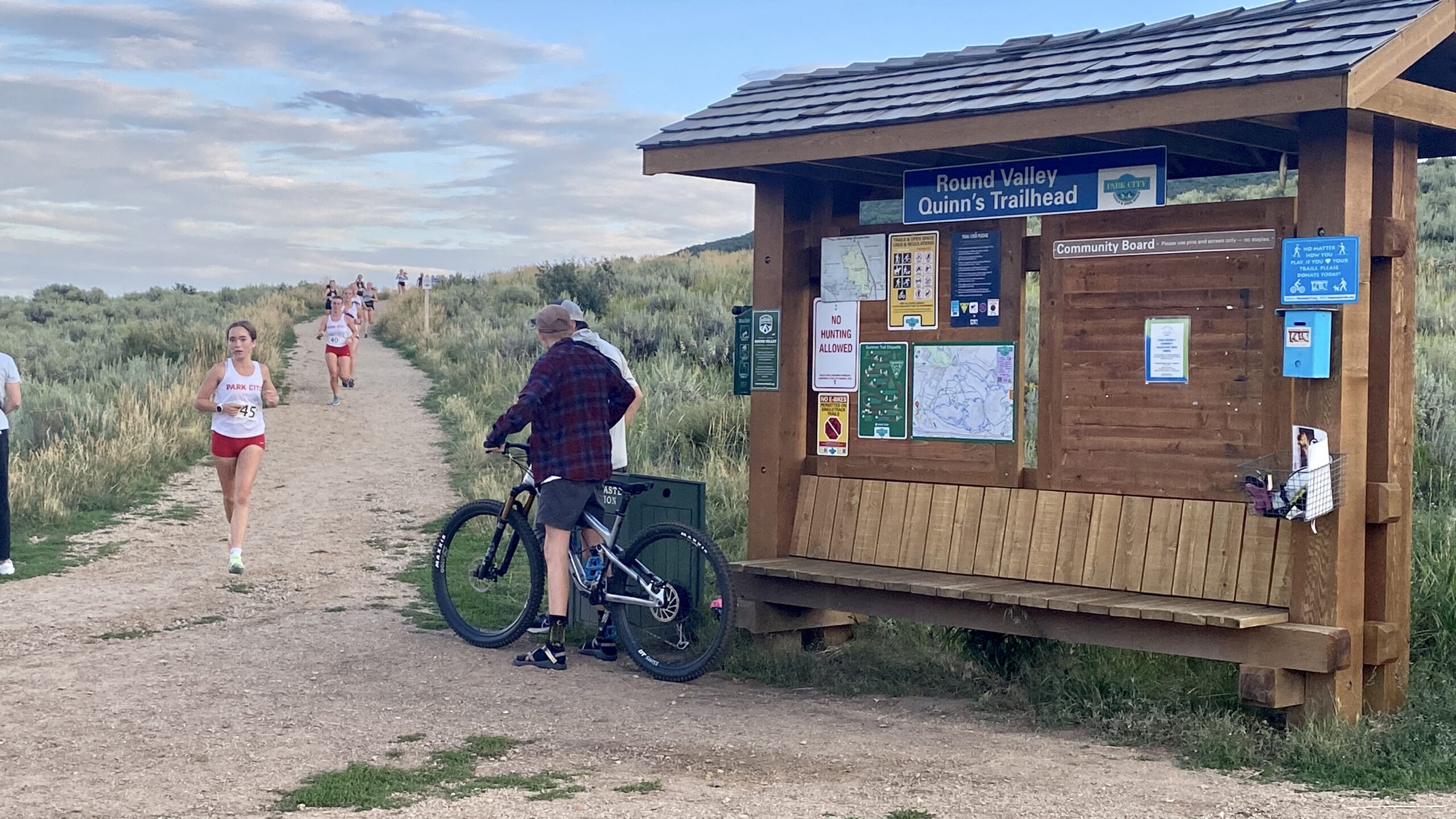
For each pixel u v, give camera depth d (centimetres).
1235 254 609
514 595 869
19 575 961
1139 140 645
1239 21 642
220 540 1138
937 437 721
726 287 3094
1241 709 607
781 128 694
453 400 2028
